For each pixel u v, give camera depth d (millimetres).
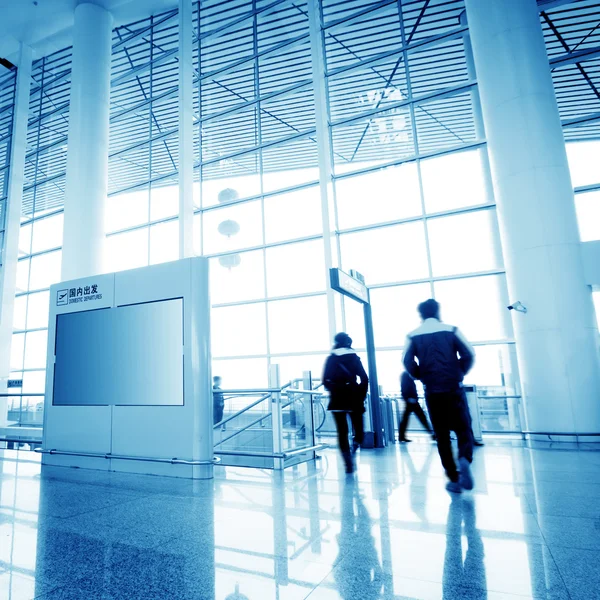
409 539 2365
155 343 4898
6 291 12688
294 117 12023
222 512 3029
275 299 10562
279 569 2006
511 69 7434
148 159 13734
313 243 10484
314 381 6980
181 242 9773
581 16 9750
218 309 11156
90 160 10820
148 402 4812
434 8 10352
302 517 2857
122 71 14344
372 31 10938
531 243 7027
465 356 3385
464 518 2723
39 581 1917
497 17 7641
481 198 9070
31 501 3428
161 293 4953
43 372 14391
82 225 10500
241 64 12320
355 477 4207
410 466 4738
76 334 5539
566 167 7191
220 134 12508
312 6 10562
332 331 9148
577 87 10594
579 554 2092
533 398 6883
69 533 2594
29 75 14062
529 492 3383
